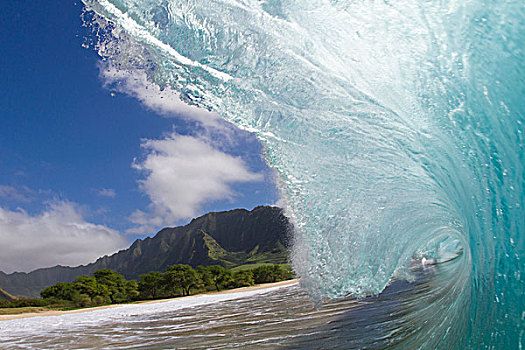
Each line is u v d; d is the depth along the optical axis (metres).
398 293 6.42
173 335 6.69
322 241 4.33
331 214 4.21
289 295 12.59
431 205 3.83
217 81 4.02
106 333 8.39
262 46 3.84
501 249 2.50
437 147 3.15
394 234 4.44
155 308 15.67
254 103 4.05
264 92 3.98
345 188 4.06
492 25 2.54
